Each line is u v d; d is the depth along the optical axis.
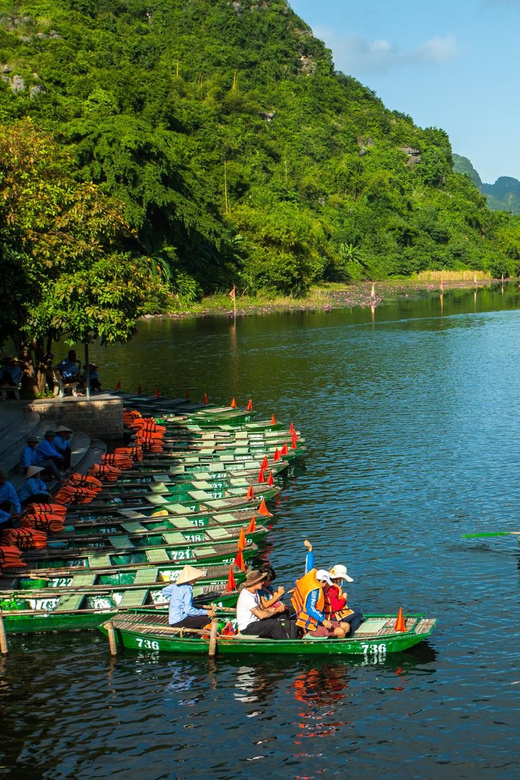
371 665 12.73
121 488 21.73
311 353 54.34
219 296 96.75
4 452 22.41
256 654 13.10
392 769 10.11
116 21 187.25
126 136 80.12
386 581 15.99
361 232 156.25
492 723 11.04
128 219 79.69
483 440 27.67
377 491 22.09
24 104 95.81
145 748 10.65
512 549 17.66
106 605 14.57
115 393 37.03
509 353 52.53
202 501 20.28
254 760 10.37
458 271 158.50
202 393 39.34
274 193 145.50
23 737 10.92
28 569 15.50
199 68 199.25
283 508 20.81
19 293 24.83
